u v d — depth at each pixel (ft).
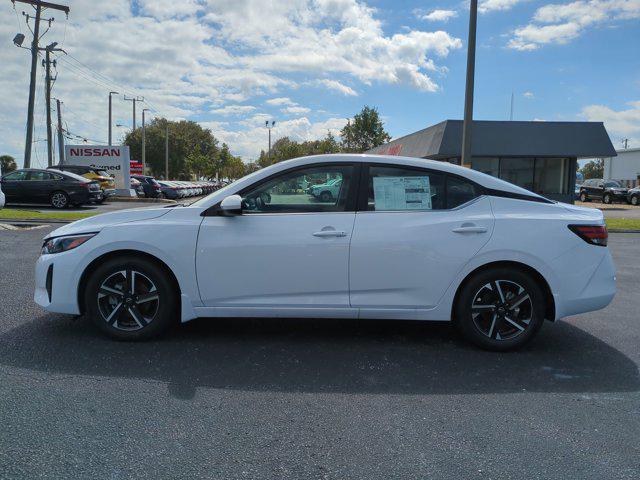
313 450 9.28
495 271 14.20
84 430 9.76
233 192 14.39
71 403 10.87
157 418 10.31
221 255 14.06
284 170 14.48
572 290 14.20
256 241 14.03
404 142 95.86
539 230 14.10
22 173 64.95
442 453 9.26
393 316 14.37
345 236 14.01
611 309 19.66
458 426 10.28
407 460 9.01
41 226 43.32
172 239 14.06
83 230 14.46
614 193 111.86
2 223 44.50
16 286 20.93
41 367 12.73
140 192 104.32
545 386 12.34
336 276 14.11
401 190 14.46
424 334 16.10
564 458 9.16
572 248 14.16
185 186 114.52
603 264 14.46
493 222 14.14
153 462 8.76
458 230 14.03
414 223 14.15
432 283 14.14
